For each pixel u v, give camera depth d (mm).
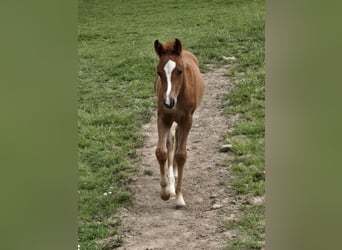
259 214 5203
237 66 8844
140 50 10016
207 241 4883
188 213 5391
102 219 5445
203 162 6301
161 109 5344
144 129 7285
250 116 7176
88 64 9633
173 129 6285
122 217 5438
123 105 8023
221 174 6035
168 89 4980
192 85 5359
